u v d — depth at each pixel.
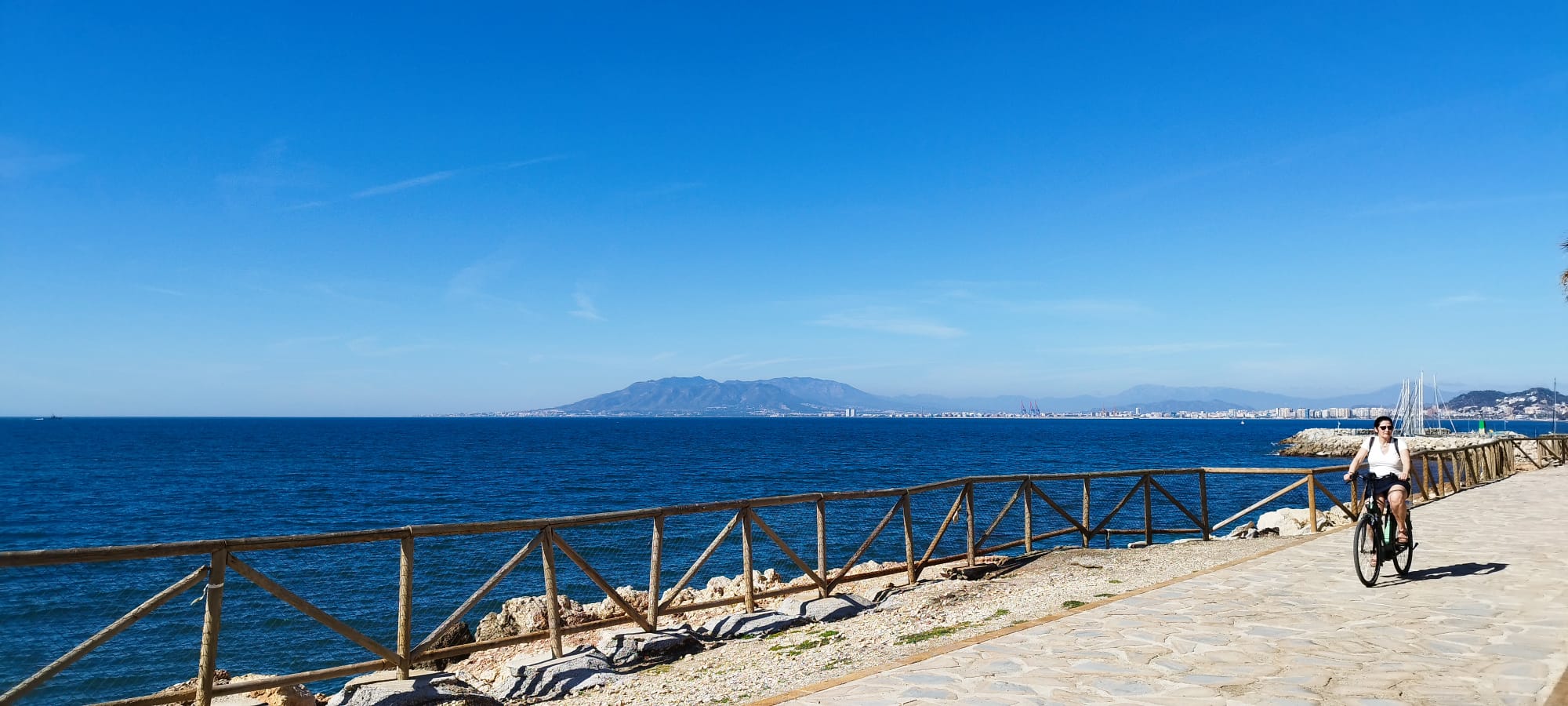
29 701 12.34
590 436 149.12
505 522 8.48
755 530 26.56
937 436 159.12
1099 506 33.59
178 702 6.64
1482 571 10.38
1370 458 10.20
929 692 6.25
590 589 19.02
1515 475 27.91
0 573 20.36
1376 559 9.69
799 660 8.55
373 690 7.48
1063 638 7.69
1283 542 13.82
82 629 15.80
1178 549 14.11
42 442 115.12
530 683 8.47
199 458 78.38
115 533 32.91
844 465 71.69
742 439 135.00
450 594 18.50
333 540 7.27
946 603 10.95
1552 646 6.76
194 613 16.77
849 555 23.27
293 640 15.27
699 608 10.21
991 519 28.83
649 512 9.66
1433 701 5.50
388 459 78.12
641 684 8.44
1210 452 103.25
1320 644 7.09
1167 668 6.54
